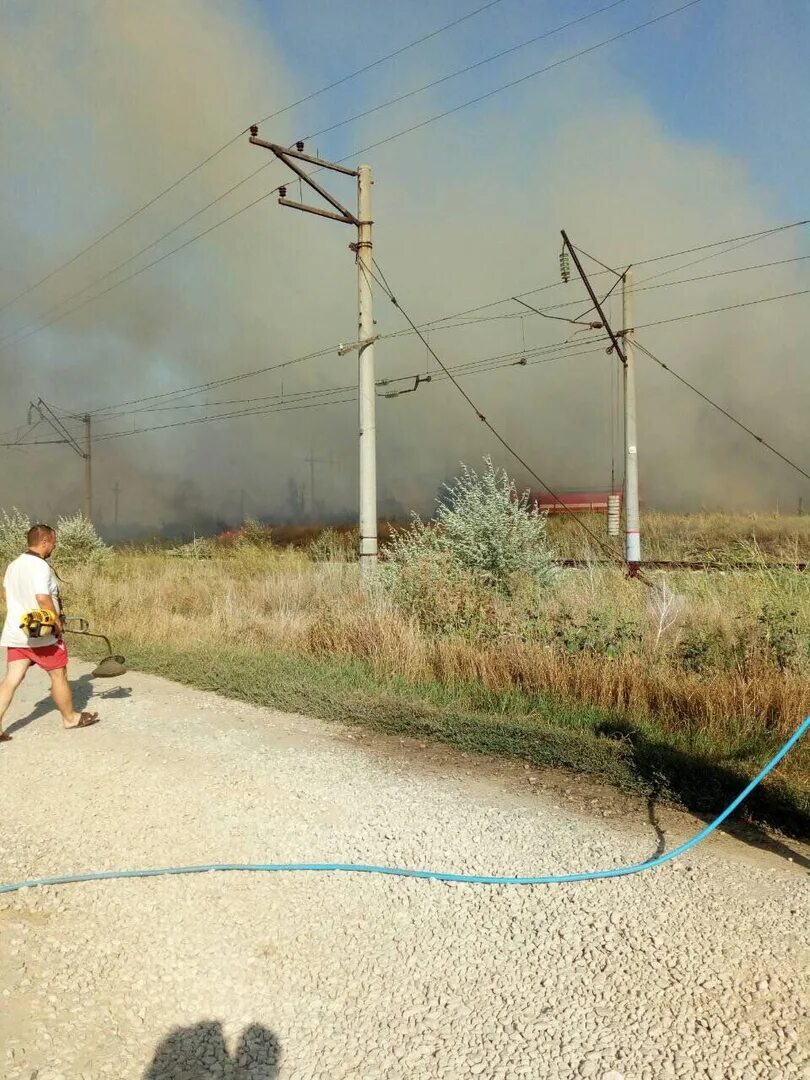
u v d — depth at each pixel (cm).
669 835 421
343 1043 268
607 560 1343
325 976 306
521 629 835
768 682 605
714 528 2366
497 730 603
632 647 748
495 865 390
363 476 1354
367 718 657
